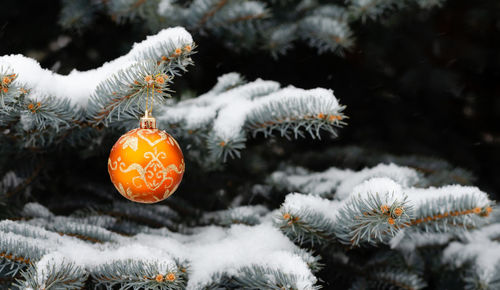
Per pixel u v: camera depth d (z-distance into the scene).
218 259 1.25
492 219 1.50
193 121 1.33
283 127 1.29
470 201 1.22
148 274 1.16
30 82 1.18
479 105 2.16
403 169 1.44
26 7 1.57
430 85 1.92
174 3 1.49
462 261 1.47
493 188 2.06
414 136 2.05
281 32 1.52
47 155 1.46
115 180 1.18
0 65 1.17
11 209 1.38
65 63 1.57
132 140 1.17
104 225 1.38
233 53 1.63
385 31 1.75
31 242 1.20
